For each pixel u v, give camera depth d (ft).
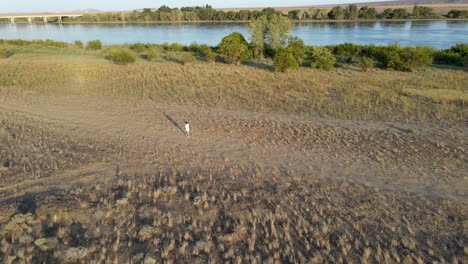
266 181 52.60
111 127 79.00
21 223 37.63
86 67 149.07
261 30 186.80
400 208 44.73
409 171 57.26
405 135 73.56
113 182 50.11
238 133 75.82
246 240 37.24
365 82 125.29
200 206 43.73
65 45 233.35
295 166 59.31
